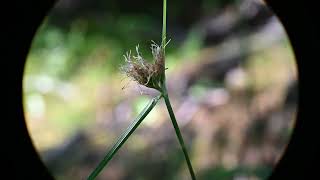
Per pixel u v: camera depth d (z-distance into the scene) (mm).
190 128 603
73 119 690
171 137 602
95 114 685
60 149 650
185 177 560
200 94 623
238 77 614
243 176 520
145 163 593
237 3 678
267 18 643
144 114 280
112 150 278
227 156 559
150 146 607
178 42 713
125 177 593
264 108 578
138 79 292
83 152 640
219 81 626
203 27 701
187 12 728
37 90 715
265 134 558
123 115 661
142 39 728
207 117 597
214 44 673
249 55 629
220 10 700
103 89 702
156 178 578
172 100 633
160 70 288
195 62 659
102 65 720
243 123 575
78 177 617
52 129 688
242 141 563
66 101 708
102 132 662
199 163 564
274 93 580
